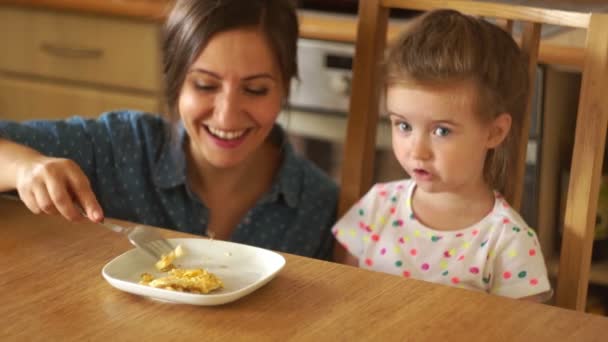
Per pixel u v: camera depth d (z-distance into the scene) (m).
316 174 1.67
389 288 1.01
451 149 1.31
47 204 1.15
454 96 1.29
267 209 1.62
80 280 1.01
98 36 2.53
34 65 2.65
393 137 1.38
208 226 1.62
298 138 2.31
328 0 2.32
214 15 1.42
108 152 1.60
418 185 1.36
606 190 1.99
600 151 1.29
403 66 1.32
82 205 1.15
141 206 1.61
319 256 1.64
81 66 2.58
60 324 0.90
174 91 1.51
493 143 1.37
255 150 1.60
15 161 1.22
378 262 1.46
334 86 2.22
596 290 2.10
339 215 1.54
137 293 0.96
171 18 1.51
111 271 1.03
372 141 1.52
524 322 0.94
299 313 0.94
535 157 1.92
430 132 1.32
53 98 2.64
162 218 1.63
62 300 0.96
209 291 0.99
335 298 0.98
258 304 0.96
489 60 1.31
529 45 1.39
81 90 2.60
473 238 1.39
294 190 1.62
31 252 1.08
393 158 2.19
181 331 0.89
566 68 1.84
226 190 1.62
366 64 1.47
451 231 1.41
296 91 2.27
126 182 1.60
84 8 2.49
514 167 1.41
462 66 1.29
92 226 1.18
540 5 1.78
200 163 1.60
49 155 1.52
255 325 0.91
